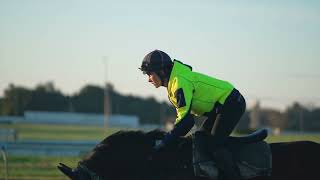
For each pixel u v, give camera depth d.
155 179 11.39
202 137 11.30
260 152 11.34
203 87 11.20
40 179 25.98
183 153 11.47
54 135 59.88
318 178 11.24
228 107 11.14
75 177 11.62
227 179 11.02
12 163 32.81
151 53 11.48
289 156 11.39
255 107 67.56
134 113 88.94
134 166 11.56
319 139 26.88
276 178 11.23
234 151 11.37
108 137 11.88
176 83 11.07
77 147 37.97
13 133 48.75
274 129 64.81
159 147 10.99
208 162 11.17
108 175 11.62
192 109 11.36
